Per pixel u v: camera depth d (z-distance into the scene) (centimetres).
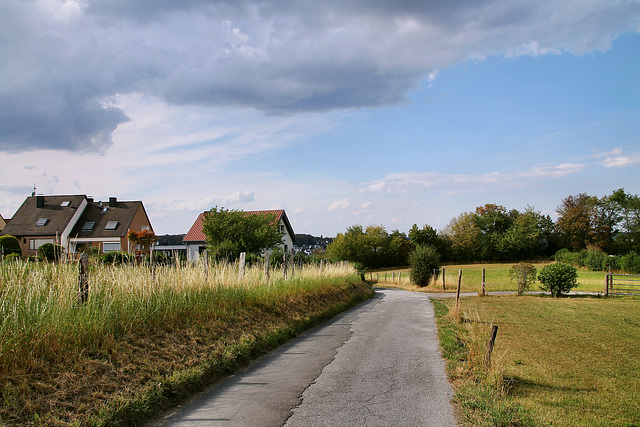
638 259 4412
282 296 1318
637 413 554
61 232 4397
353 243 7381
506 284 3591
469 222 8512
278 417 521
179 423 507
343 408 552
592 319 1430
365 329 1208
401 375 713
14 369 497
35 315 601
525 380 707
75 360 564
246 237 3212
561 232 8394
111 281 845
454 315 1394
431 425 494
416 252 3688
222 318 946
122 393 536
